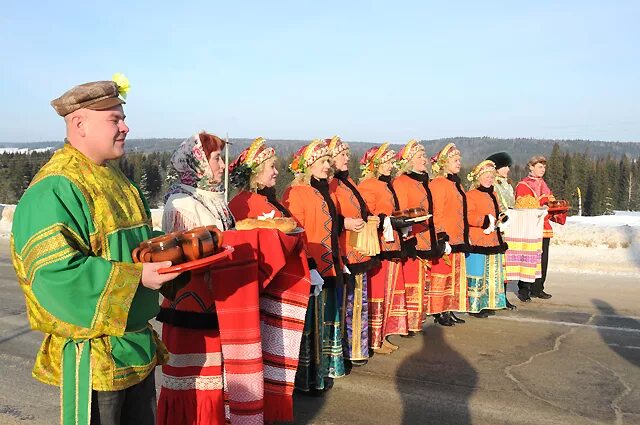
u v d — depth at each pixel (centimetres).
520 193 840
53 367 244
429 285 691
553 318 726
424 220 620
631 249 1133
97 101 249
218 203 365
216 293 330
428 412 447
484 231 708
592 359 566
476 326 694
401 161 657
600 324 694
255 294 332
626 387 492
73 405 236
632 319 715
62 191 237
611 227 1200
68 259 225
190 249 249
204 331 344
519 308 782
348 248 533
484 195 725
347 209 534
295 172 510
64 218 231
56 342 246
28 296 243
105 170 261
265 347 387
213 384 345
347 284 523
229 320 329
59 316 229
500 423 426
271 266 344
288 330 384
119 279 232
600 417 434
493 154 845
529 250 785
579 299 827
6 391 499
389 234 561
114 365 241
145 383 267
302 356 475
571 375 523
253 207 435
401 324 615
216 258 246
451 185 695
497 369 541
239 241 333
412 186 644
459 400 469
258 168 440
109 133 253
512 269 795
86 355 237
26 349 621
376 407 457
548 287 913
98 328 231
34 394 493
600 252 1138
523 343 622
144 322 261
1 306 820
